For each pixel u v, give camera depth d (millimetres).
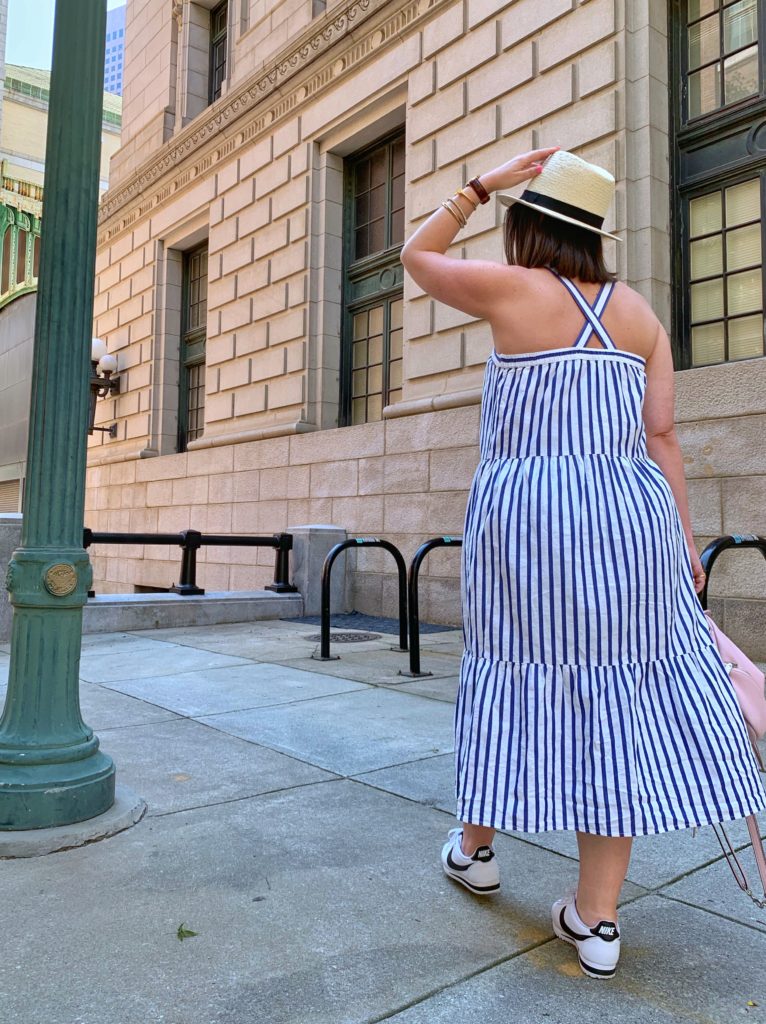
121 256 16625
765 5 6938
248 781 3297
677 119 7531
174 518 13672
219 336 13219
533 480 1794
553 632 1740
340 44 10758
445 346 9086
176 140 14367
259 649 6879
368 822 2836
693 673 1781
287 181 11820
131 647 6969
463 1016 1673
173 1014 1668
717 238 7207
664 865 2490
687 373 6668
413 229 9672
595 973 1812
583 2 7820
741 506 6285
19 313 19750
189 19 15062
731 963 1895
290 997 1737
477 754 1804
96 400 16969
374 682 5410
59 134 2934
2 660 6102
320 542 9516
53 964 1870
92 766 2799
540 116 8164
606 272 1938
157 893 2258
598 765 1698
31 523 2844
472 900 2221
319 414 11078
